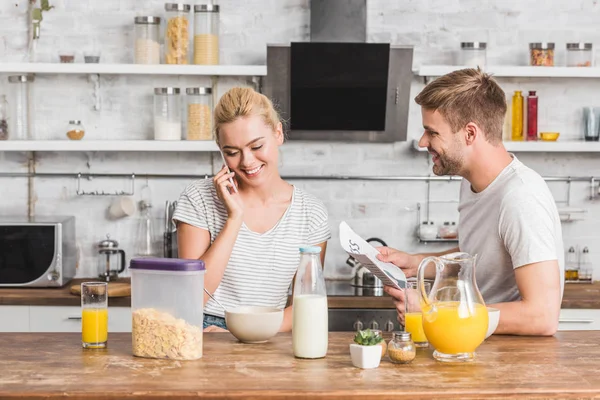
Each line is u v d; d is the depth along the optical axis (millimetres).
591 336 2453
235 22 4609
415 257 3035
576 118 4719
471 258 2139
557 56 4688
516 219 2455
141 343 2162
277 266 2824
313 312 2148
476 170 2600
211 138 4375
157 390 1846
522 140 4488
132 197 4645
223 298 2797
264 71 4309
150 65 4305
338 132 4527
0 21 4566
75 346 2312
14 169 4629
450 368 2061
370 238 4445
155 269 2145
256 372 2008
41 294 4066
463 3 4645
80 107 4625
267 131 2711
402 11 4633
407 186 4688
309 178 4633
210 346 2309
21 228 4156
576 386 1890
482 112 2537
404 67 4371
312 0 4359
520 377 1968
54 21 4578
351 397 1835
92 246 4652
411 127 4688
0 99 4355
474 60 4359
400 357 2086
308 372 2012
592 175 4750
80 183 4637
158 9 4598
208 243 2842
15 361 2125
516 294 2621
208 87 4418
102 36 4598
